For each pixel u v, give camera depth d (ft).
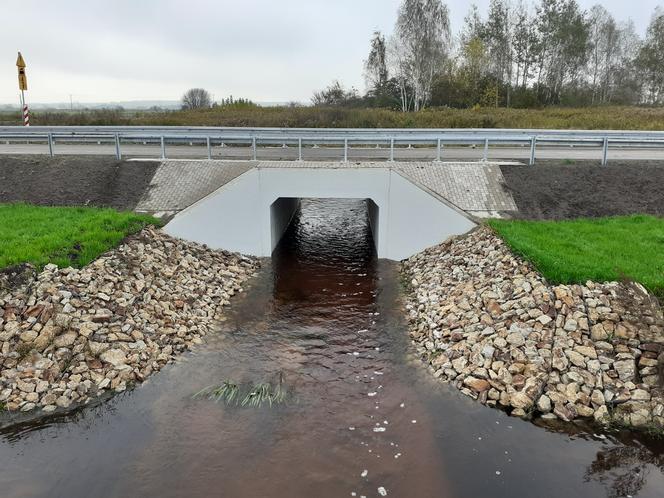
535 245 40.60
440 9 143.84
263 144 73.61
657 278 33.81
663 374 29.22
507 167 55.77
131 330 34.45
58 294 33.99
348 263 53.57
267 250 53.88
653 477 24.23
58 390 29.48
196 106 206.08
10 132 61.11
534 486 23.48
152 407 29.22
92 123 98.02
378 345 36.58
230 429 27.35
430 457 25.31
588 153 63.98
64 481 23.61
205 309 41.09
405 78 151.84
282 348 36.14
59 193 54.70
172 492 22.89
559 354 30.68
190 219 50.26
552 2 167.02
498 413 28.78
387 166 52.75
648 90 184.75
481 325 34.83
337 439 26.58
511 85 167.94
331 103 169.99
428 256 49.70
